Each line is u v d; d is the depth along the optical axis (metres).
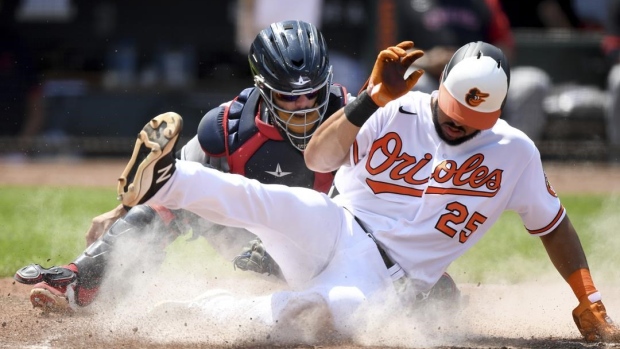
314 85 15.55
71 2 49.91
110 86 48.81
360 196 15.04
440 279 15.73
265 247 14.71
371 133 14.58
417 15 42.25
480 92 13.62
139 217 15.53
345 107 14.09
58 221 29.03
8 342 13.36
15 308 16.17
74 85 48.91
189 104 47.84
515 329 15.77
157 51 50.31
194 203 13.45
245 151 16.31
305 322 13.95
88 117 48.81
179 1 50.06
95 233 16.75
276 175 16.42
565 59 47.31
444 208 14.55
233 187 13.61
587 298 14.67
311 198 14.24
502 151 14.45
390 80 13.51
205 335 13.85
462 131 14.17
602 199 37.62
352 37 48.31
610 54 47.09
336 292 13.82
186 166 13.34
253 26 44.56
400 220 14.66
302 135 16.03
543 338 14.74
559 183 43.59
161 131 12.73
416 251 14.67
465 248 14.91
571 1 55.16
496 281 21.34
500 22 42.28
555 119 46.41
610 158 46.09
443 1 41.78
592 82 47.44
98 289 15.49
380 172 14.73
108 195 36.91
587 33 51.31
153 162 12.82
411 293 14.65
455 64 13.95
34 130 49.25
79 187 40.41
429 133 14.48
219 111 16.53
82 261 15.34
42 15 49.91
